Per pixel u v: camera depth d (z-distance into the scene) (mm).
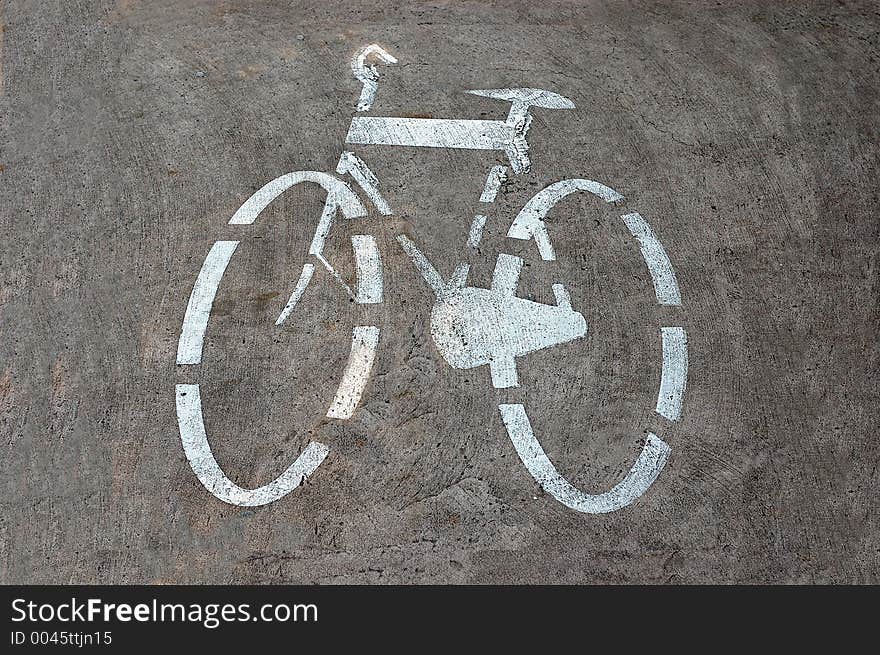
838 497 3426
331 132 4117
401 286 3754
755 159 4062
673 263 3824
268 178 3982
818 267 3828
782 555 3346
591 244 3861
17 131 4070
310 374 3582
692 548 3348
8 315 3658
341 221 3891
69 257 3773
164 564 3303
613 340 3664
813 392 3590
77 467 3412
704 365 3627
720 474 3451
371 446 3465
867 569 3340
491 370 3604
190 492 3379
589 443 3494
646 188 3992
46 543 3316
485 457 3455
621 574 3314
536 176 4016
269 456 3443
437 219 3904
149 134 4078
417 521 3357
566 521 3367
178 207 3893
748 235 3887
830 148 4098
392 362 3609
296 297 3719
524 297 3744
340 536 3336
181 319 3662
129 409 3504
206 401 3523
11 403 3506
